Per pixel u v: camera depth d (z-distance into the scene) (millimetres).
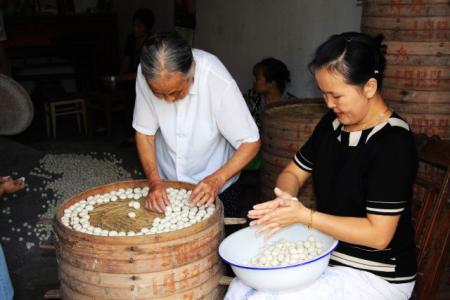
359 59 1342
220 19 5035
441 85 2523
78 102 5789
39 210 3656
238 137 2029
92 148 5289
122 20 7566
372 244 1446
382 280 1525
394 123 1461
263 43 4414
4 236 3322
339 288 1492
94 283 1592
